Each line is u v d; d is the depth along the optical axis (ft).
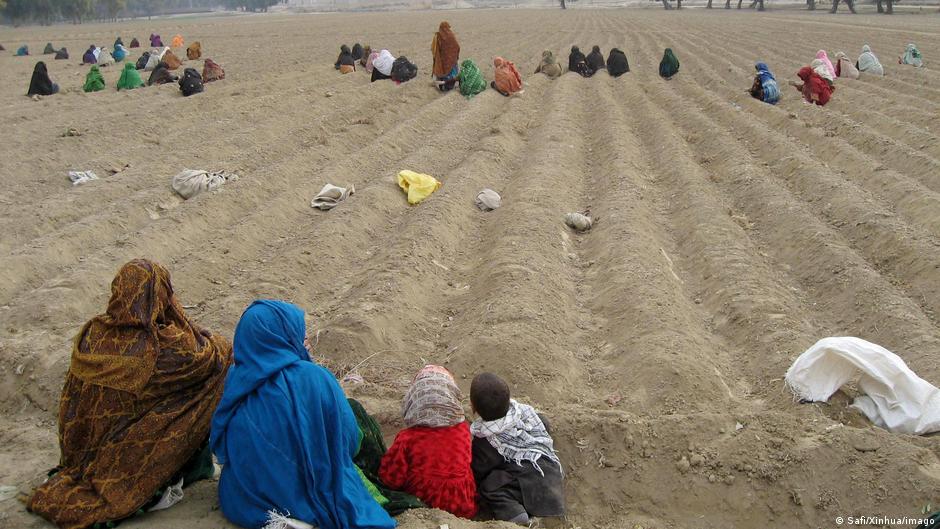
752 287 27.58
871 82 71.61
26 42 163.02
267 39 153.07
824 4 266.57
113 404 15.78
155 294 16.12
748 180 40.27
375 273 29.40
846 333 25.21
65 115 61.05
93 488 15.78
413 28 178.19
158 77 79.66
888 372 19.61
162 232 33.42
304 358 16.31
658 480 18.80
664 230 35.29
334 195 39.60
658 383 21.79
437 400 17.06
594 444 19.51
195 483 17.57
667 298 26.78
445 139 50.52
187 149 49.06
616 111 58.18
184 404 16.35
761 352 23.71
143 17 422.00
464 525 15.90
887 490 17.40
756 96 62.75
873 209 33.81
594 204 38.96
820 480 17.94
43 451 19.30
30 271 30.27
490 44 126.21
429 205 36.94
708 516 18.11
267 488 15.08
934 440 18.54
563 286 28.89
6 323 25.94
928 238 30.27
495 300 26.58
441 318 27.48
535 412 18.99
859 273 27.66
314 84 75.61
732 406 21.07
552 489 17.88
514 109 60.54
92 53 104.94
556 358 23.26
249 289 28.71
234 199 38.24
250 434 15.08
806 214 33.81
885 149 44.86
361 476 16.40
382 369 23.35
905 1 264.11
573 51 82.84
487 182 42.42
